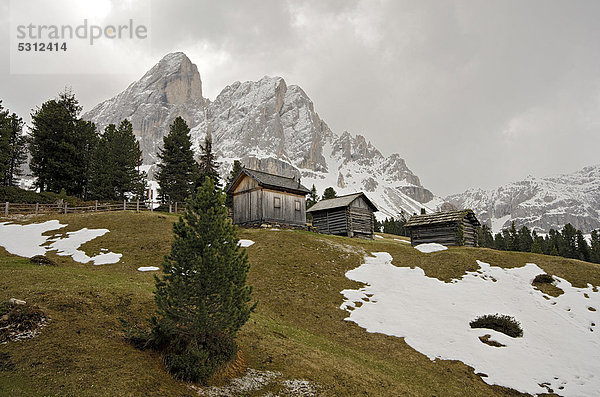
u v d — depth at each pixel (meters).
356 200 52.38
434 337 21.97
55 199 53.00
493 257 34.53
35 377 11.73
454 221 42.06
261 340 18.59
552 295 27.56
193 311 14.40
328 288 28.19
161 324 14.49
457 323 23.47
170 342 14.78
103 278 23.91
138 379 12.60
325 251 35.62
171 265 14.88
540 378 18.48
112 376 12.45
